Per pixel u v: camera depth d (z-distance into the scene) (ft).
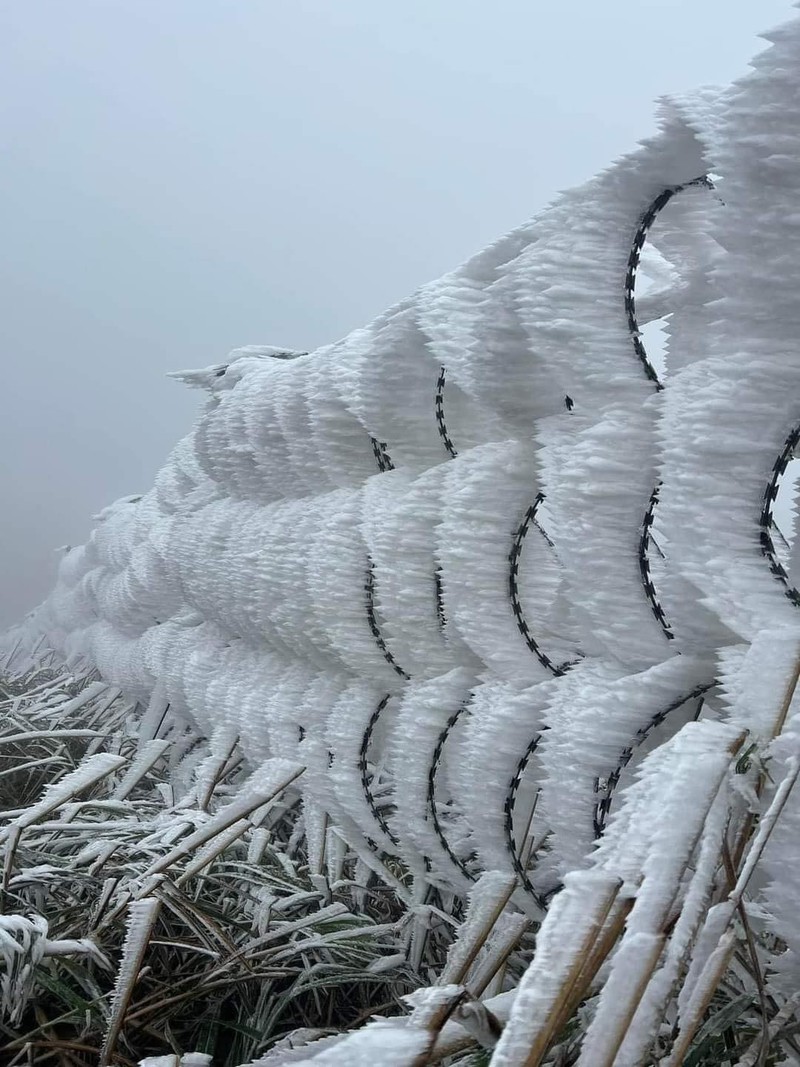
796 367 4.12
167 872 6.42
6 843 6.54
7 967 5.41
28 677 17.24
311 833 7.97
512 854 5.83
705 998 3.24
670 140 4.60
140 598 13.76
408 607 7.07
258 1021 5.74
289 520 9.14
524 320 5.23
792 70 3.88
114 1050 5.21
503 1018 3.57
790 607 4.22
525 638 6.11
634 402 4.99
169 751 11.50
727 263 4.20
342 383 7.98
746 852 3.93
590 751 4.94
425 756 6.61
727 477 4.34
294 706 8.85
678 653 4.91
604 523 5.02
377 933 6.25
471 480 6.18
